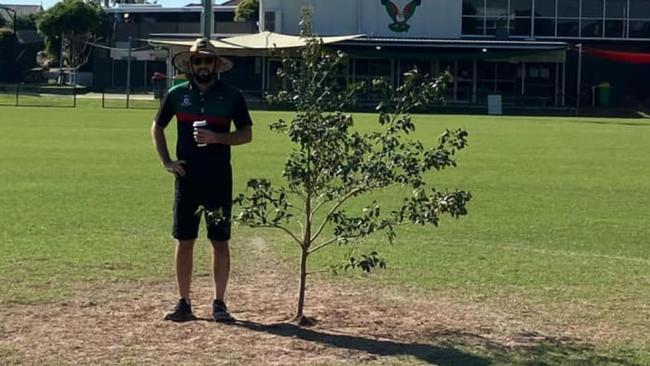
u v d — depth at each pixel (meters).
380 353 7.90
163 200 17.64
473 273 11.35
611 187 21.19
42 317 8.91
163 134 9.01
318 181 8.66
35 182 20.11
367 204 17.14
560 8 69.75
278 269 11.46
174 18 92.31
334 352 7.89
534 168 25.14
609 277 11.23
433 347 8.10
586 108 66.81
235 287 10.40
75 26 85.69
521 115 59.53
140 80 82.69
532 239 14.13
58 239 13.34
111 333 8.37
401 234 14.17
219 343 8.08
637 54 67.31
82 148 28.42
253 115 49.00
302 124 8.45
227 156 8.91
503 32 69.62
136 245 12.95
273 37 58.28
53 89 72.69
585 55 68.75
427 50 64.62
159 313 9.11
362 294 10.12
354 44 64.12
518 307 9.64
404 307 9.53
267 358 7.70
